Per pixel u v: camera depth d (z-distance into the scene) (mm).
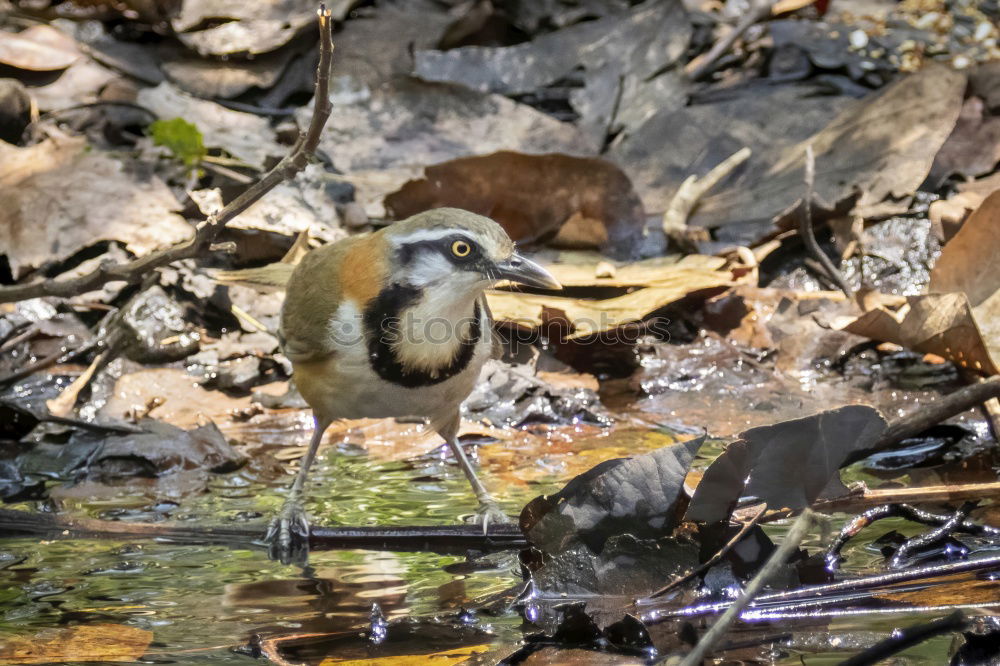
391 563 7609
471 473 8680
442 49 15648
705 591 6816
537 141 13766
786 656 6020
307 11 15367
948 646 6012
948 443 9250
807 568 7137
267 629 6535
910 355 10859
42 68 14609
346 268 8172
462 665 6027
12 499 8797
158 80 14711
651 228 12750
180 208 12539
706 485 6887
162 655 6215
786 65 14898
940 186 12656
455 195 12484
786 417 9859
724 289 11250
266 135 13898
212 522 8312
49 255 12031
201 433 9672
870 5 16125
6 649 6297
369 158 13609
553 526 6980
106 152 13438
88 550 7801
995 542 7359
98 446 9672
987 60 14320
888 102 13320
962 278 10172
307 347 8328
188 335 11492
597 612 6648
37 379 10992
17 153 12867
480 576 7340
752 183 13070
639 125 14102
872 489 8156
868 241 12211
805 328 11164
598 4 15945
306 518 8078
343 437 10062
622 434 9812
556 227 12586
